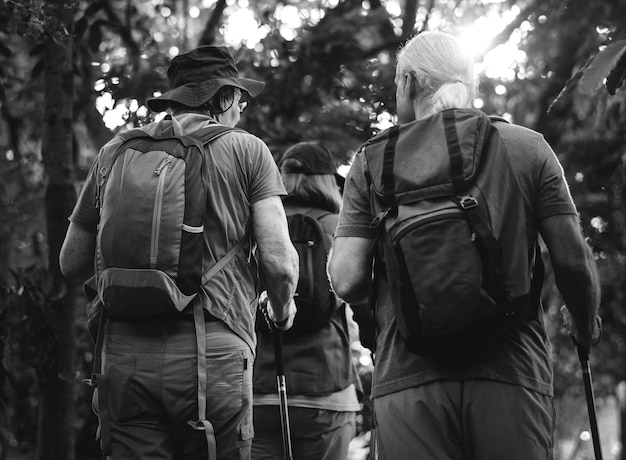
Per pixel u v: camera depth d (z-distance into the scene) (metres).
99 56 9.27
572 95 9.46
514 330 3.44
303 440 5.41
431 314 3.31
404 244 3.38
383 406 3.52
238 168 4.08
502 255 3.37
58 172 7.08
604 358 12.82
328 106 10.24
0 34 8.31
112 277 3.85
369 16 10.90
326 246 5.41
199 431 3.90
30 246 10.72
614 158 11.12
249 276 4.12
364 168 3.64
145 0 11.66
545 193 3.52
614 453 20.42
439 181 3.44
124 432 3.90
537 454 3.40
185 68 4.36
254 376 5.36
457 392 3.40
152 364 3.87
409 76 3.73
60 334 6.99
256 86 4.38
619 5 10.34
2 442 10.17
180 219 3.88
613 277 11.18
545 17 11.47
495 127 3.54
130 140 4.07
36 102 9.98
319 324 5.34
